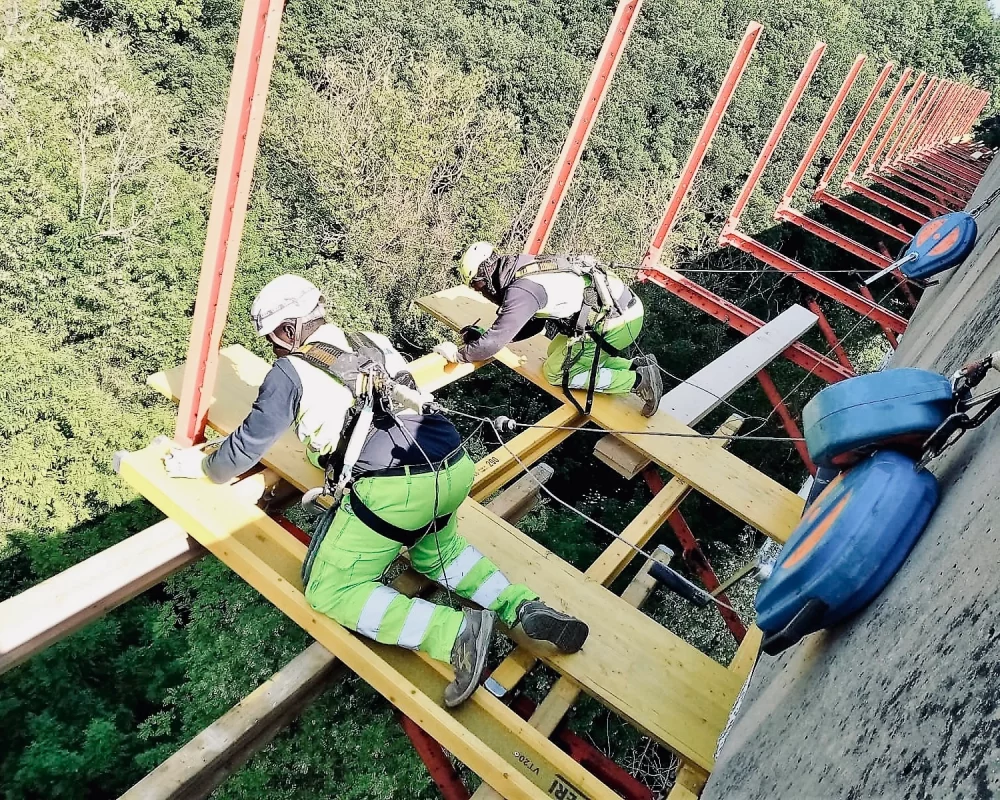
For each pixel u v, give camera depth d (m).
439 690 2.27
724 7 29.92
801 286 24.17
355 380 2.17
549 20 28.97
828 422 1.73
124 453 2.73
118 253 18.38
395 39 25.81
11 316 16.59
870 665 1.41
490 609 2.47
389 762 9.81
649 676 2.46
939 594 1.27
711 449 3.54
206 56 25.86
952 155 20.78
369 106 21.16
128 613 14.84
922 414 1.61
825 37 29.80
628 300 3.50
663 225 6.36
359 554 2.25
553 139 25.48
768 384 7.16
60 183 18.86
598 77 3.81
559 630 2.32
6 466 14.73
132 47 24.86
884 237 26.72
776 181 27.39
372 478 2.21
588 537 15.38
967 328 2.74
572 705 2.55
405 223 20.22
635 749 9.14
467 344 3.57
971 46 39.91
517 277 3.31
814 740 1.46
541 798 1.97
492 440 17.91
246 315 19.20
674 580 2.89
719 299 6.45
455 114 22.14
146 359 18.12
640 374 3.55
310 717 10.02
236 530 2.55
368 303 20.28
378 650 2.33
